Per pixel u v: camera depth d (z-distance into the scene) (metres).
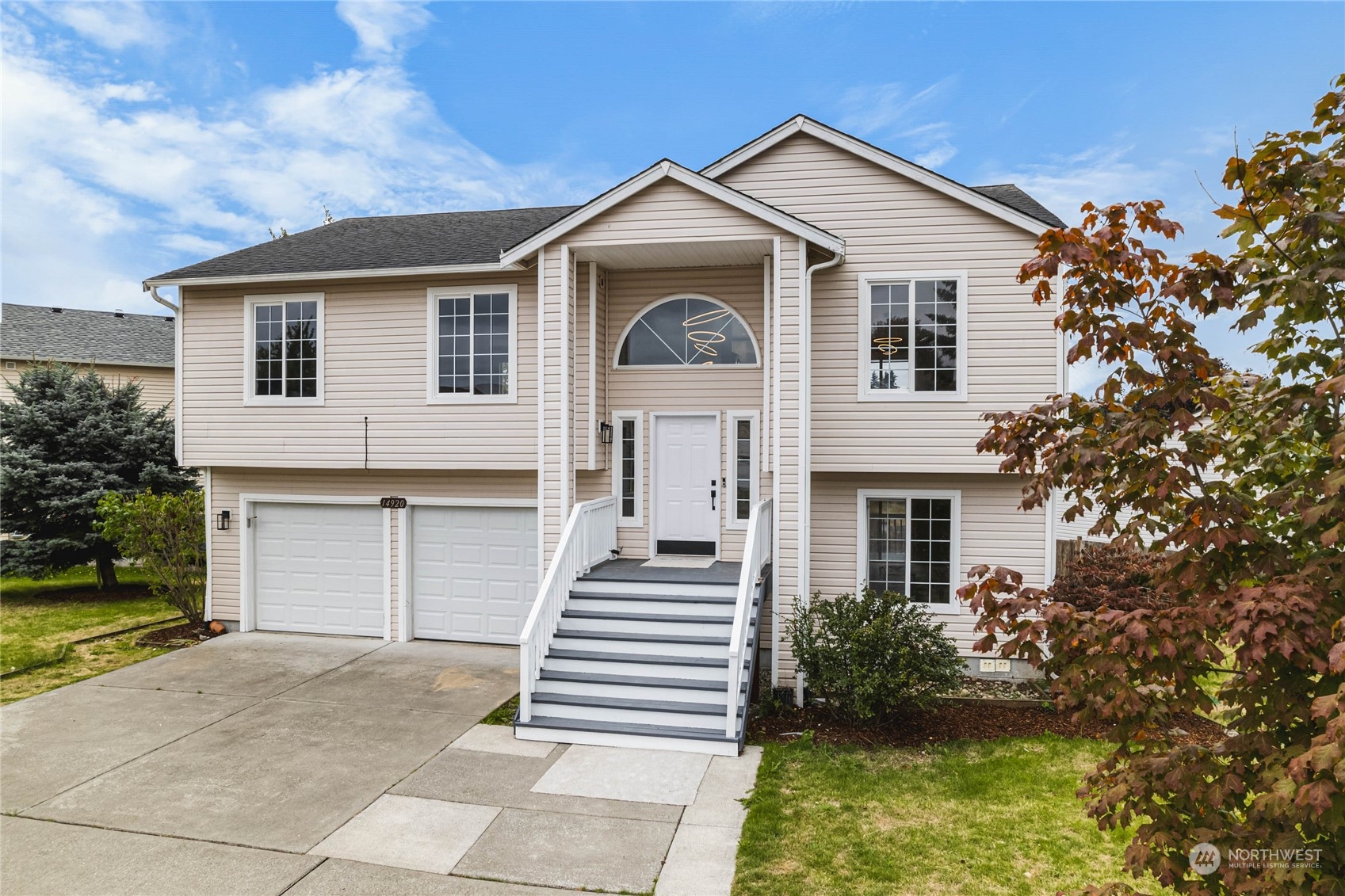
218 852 5.85
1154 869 2.82
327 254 12.66
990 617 3.27
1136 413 3.28
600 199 9.76
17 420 15.91
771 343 10.23
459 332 11.91
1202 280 3.14
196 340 12.62
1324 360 3.01
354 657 11.54
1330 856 2.58
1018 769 7.29
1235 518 2.92
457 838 6.05
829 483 11.12
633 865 5.64
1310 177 2.94
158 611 14.83
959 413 10.48
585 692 8.64
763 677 10.41
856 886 5.30
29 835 6.12
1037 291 3.70
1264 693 2.80
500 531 12.32
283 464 12.31
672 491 11.34
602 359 11.27
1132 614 2.96
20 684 10.16
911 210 10.62
